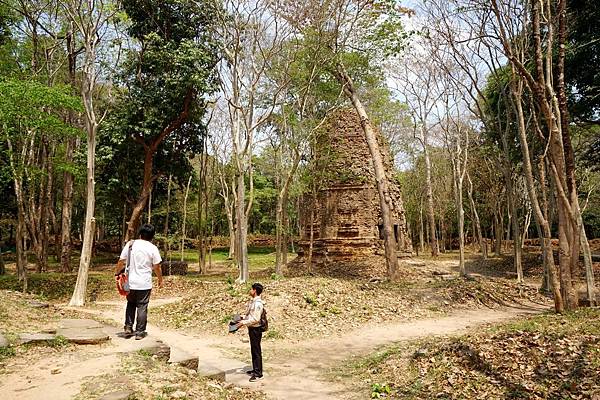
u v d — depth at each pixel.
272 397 7.25
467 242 56.91
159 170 26.97
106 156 23.02
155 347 7.45
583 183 36.94
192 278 25.95
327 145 26.92
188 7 23.20
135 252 8.21
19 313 9.25
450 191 44.44
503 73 20.11
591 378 6.43
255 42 19.27
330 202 28.28
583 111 23.12
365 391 7.68
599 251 37.03
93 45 16.91
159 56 23.20
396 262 20.92
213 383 6.84
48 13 22.39
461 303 16.58
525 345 7.91
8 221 32.81
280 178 27.16
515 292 18.61
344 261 27.08
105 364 6.38
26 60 23.58
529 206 38.81
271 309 13.63
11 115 15.95
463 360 7.95
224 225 56.81
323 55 20.48
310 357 10.11
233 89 19.34
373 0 19.20
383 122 34.81
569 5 19.81
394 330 12.87
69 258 25.89
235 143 19.47
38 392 5.30
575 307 11.95
